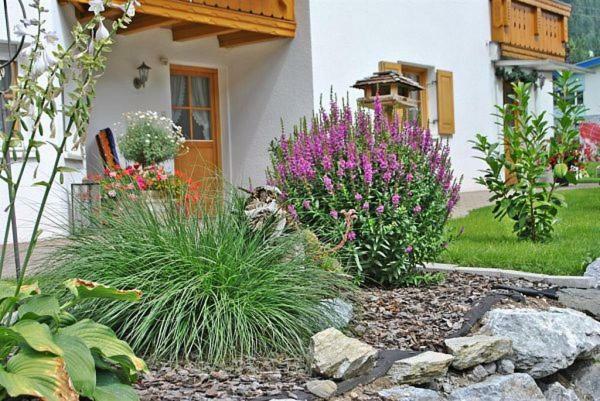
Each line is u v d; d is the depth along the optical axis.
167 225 3.64
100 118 8.62
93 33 2.37
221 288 3.32
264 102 9.88
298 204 4.48
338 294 3.75
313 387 2.76
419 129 4.80
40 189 6.96
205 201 3.91
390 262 4.46
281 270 3.55
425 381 3.10
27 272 3.61
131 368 2.46
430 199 4.73
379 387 2.95
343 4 9.92
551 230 6.25
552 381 3.59
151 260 3.43
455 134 12.48
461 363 3.27
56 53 2.28
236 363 3.06
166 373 2.93
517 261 5.20
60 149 2.34
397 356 3.17
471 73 12.94
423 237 4.61
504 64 13.70
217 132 10.23
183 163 9.77
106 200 3.93
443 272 5.11
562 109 6.30
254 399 2.62
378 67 10.57
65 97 6.82
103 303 3.19
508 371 3.42
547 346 3.51
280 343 3.22
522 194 6.23
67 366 2.21
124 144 8.09
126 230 3.61
